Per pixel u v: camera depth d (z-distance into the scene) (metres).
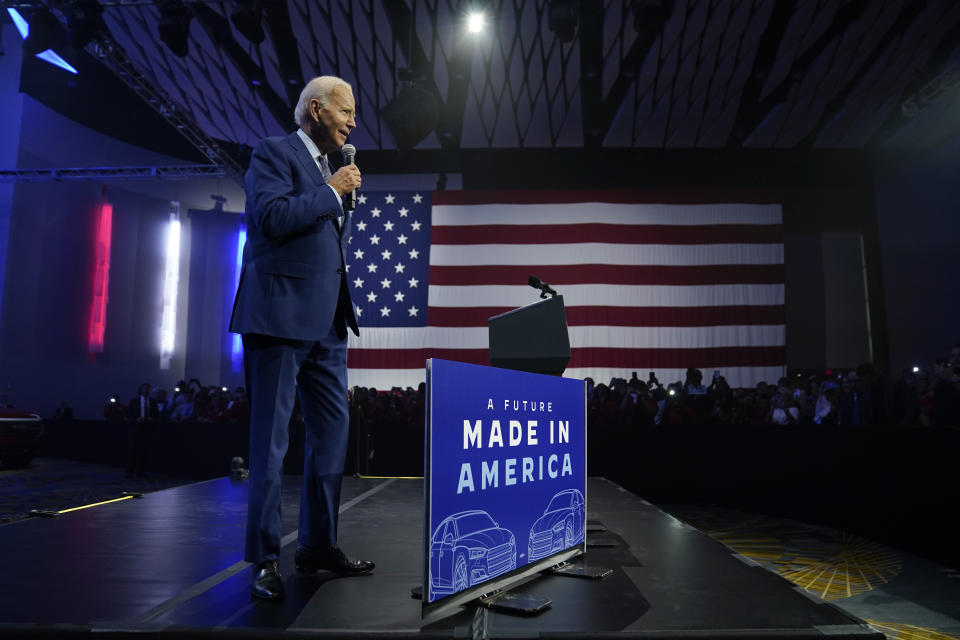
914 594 3.76
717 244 14.34
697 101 15.02
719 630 1.50
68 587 1.87
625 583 1.96
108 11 12.88
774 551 4.98
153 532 2.76
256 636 1.48
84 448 12.22
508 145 16.73
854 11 12.56
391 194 15.10
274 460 1.84
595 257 14.30
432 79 13.62
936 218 14.70
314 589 1.86
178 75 14.87
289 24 13.32
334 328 2.11
